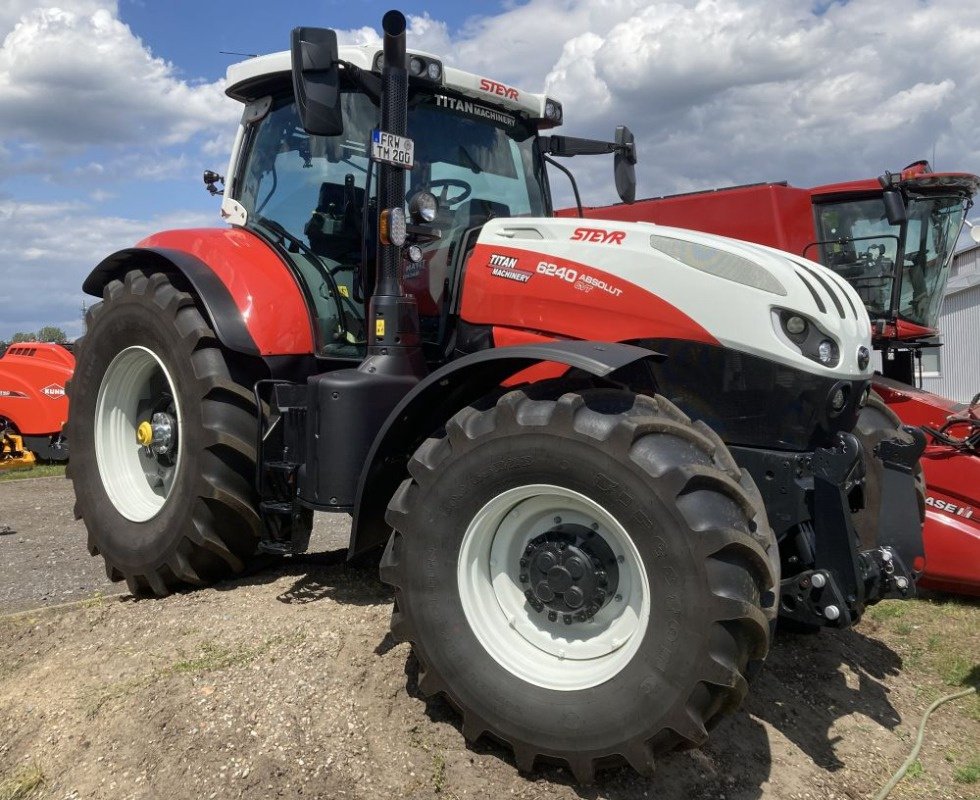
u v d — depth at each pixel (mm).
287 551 3674
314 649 3176
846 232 9062
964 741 3229
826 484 2805
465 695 2627
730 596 2293
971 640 4238
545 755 2518
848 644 4055
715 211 9250
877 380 6594
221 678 3006
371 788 2475
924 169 8867
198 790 2479
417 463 2771
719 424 3078
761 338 2980
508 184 4219
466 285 3580
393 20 3270
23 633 3695
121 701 2943
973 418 5176
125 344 4152
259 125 4305
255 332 3752
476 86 3963
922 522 3537
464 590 2699
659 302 3143
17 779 2654
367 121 3846
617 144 4566
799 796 2695
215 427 3730
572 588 2639
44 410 9891
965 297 18906
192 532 3766
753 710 3191
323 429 3334
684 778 2641
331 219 3939
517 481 2611
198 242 4113
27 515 6684
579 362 2559
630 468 2420
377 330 3455
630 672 2416
